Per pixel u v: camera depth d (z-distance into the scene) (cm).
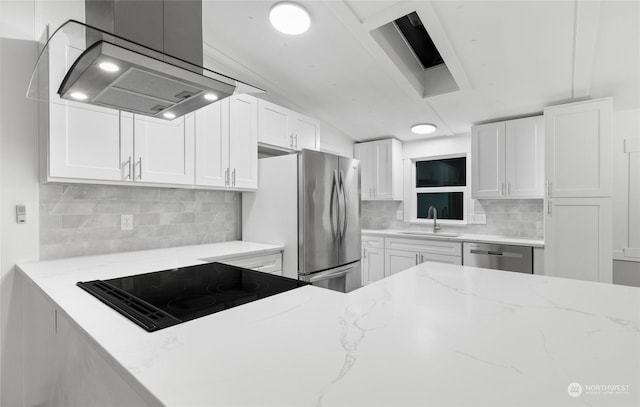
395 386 50
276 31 220
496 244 309
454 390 49
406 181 438
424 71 300
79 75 117
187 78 122
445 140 407
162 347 66
